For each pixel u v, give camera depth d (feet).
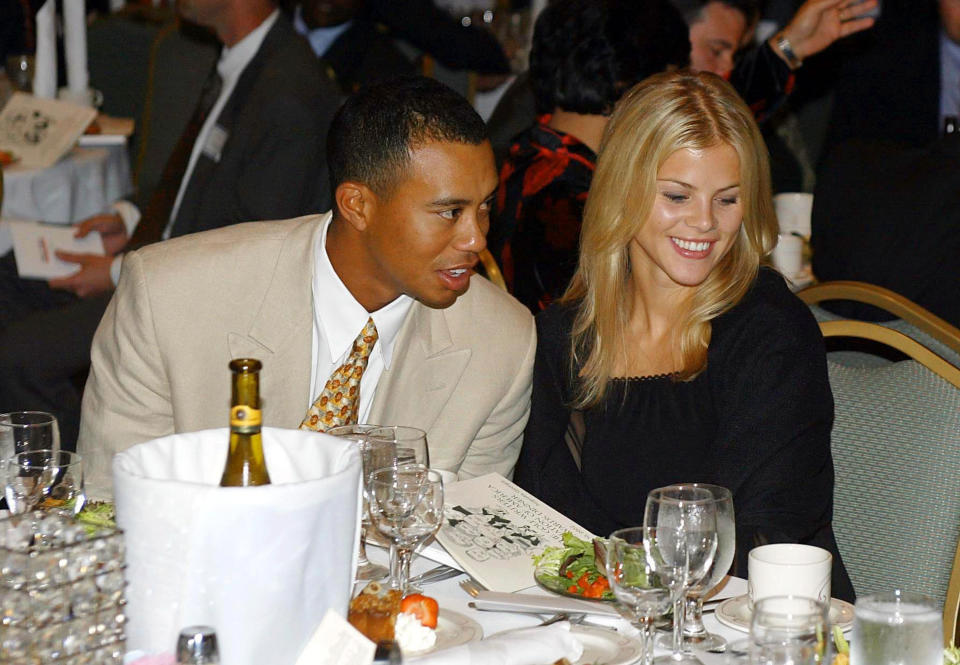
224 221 14.23
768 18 19.52
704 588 5.11
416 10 19.71
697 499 5.10
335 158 6.89
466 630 4.93
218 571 4.11
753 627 4.13
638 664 4.82
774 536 6.97
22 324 13.71
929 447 7.50
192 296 7.25
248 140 14.08
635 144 7.50
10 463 5.64
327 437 4.69
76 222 16.08
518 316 7.81
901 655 4.24
